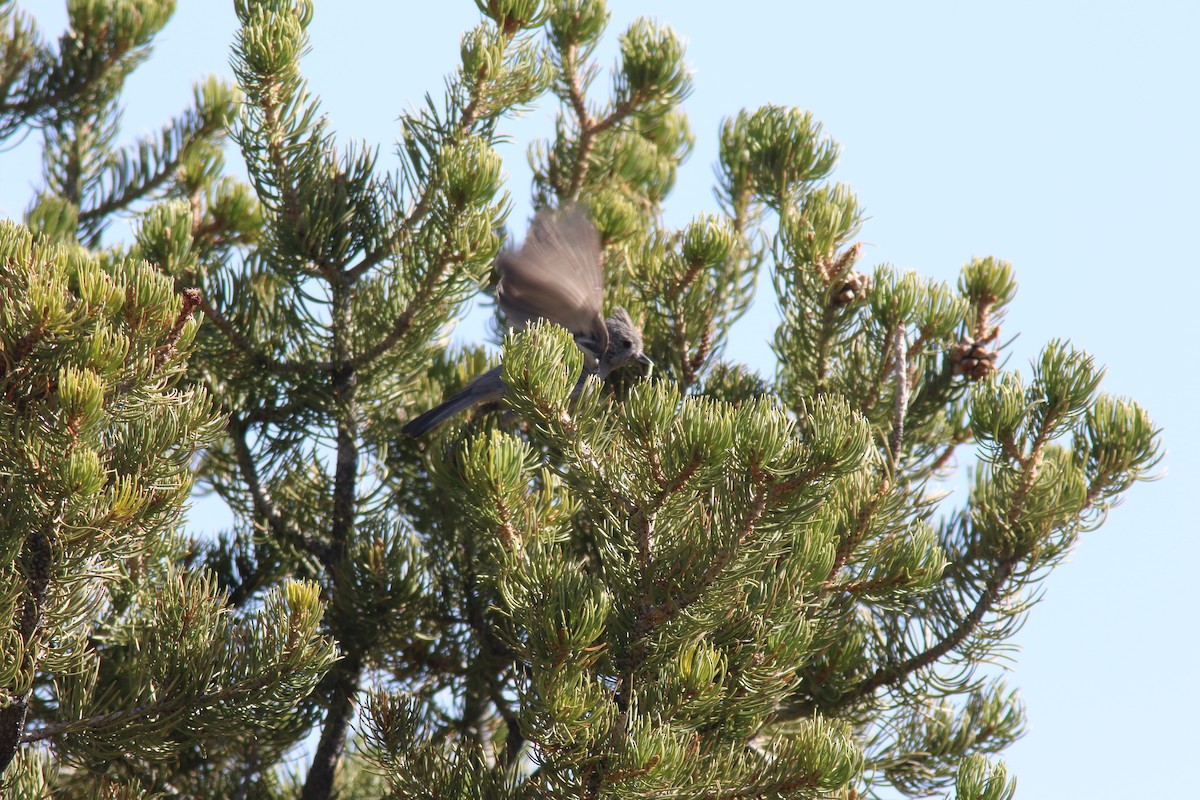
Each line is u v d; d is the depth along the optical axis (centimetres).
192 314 789
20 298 725
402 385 1209
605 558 793
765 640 808
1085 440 1025
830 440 719
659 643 791
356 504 1189
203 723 792
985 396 997
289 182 1121
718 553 755
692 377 1187
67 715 782
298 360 1171
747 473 739
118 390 754
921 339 1073
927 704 1027
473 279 1089
